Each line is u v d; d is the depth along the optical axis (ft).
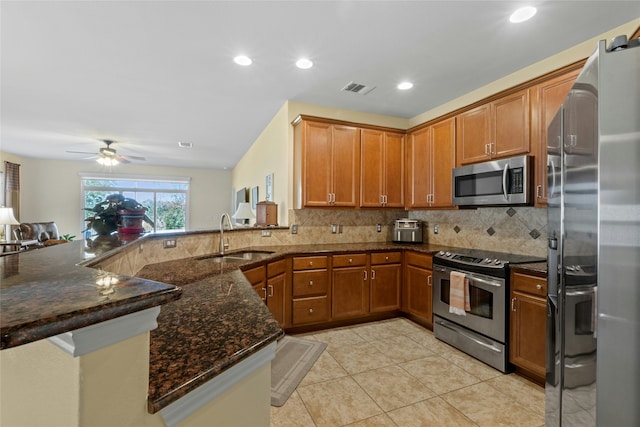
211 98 11.57
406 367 7.98
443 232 12.37
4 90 10.76
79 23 6.91
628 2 6.19
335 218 12.85
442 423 5.86
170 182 28.84
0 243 15.40
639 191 2.96
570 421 4.02
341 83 10.19
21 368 1.78
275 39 7.58
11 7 6.32
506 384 7.22
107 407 1.61
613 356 3.09
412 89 10.63
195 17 6.72
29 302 1.58
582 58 7.67
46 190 24.70
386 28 7.11
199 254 9.21
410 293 11.21
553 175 5.08
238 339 2.85
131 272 6.28
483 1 6.19
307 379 7.38
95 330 1.55
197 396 2.13
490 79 9.81
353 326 10.94
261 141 16.52
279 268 9.71
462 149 10.37
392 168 12.54
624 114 3.03
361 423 5.87
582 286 3.61
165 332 3.04
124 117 13.88
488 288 8.11
